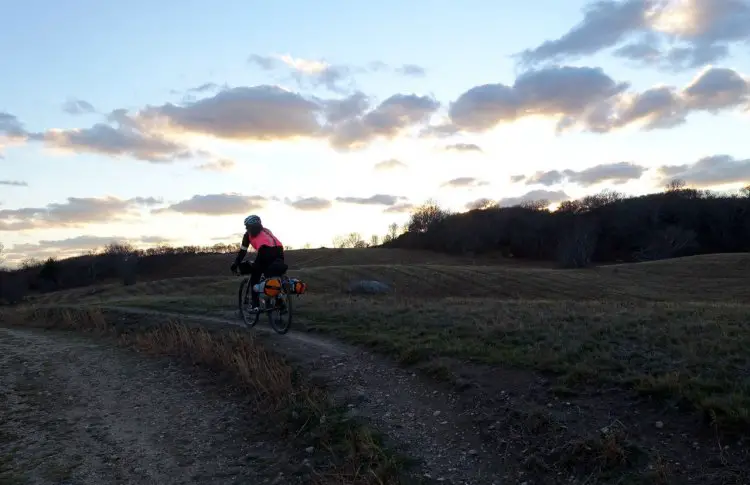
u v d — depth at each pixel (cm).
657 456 505
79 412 815
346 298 1714
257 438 686
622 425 562
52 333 1581
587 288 5134
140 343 1229
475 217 11181
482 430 610
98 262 8669
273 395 779
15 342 1364
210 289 5394
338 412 691
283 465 603
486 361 776
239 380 880
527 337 873
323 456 604
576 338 838
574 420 585
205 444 681
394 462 555
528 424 592
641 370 674
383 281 5403
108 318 1577
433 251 10850
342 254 9769
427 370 791
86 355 1183
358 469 554
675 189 11312
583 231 8562
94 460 646
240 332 1116
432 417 661
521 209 11306
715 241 10306
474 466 550
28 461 646
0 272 7256
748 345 719
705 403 548
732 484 457
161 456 652
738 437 507
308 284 5319
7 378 998
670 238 9425
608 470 504
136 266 8544
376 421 658
